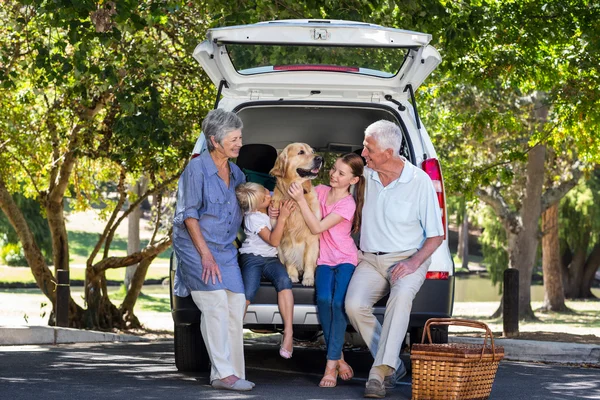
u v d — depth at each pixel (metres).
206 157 7.14
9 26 13.76
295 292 7.30
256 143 9.66
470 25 13.33
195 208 7.03
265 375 8.41
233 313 7.08
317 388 7.27
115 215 17.50
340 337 7.30
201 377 7.95
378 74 7.94
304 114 8.98
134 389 7.16
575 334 16.08
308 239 7.36
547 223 32.88
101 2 10.91
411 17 12.75
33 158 17.73
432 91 20.22
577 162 29.42
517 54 16.67
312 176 7.37
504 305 13.98
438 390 6.48
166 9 11.94
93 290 17.53
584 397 7.18
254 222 7.37
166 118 15.64
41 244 42.28
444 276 7.30
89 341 14.06
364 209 7.36
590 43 15.31
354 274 7.30
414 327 7.96
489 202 28.14
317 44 7.37
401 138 7.31
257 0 12.26
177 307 7.30
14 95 17.06
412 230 7.26
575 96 16.39
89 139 16.19
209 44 7.71
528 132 26.38
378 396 6.78
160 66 13.62
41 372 8.60
